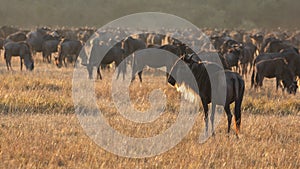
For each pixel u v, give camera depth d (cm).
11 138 3981
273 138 4588
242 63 10950
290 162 3709
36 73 9619
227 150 3972
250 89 8594
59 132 4391
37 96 5934
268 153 3903
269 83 10094
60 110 5491
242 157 3772
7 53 10575
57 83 7275
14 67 11494
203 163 3562
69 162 3444
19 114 5166
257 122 5147
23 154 3562
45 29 19488
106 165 3434
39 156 3538
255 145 4197
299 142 4538
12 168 3238
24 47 10512
